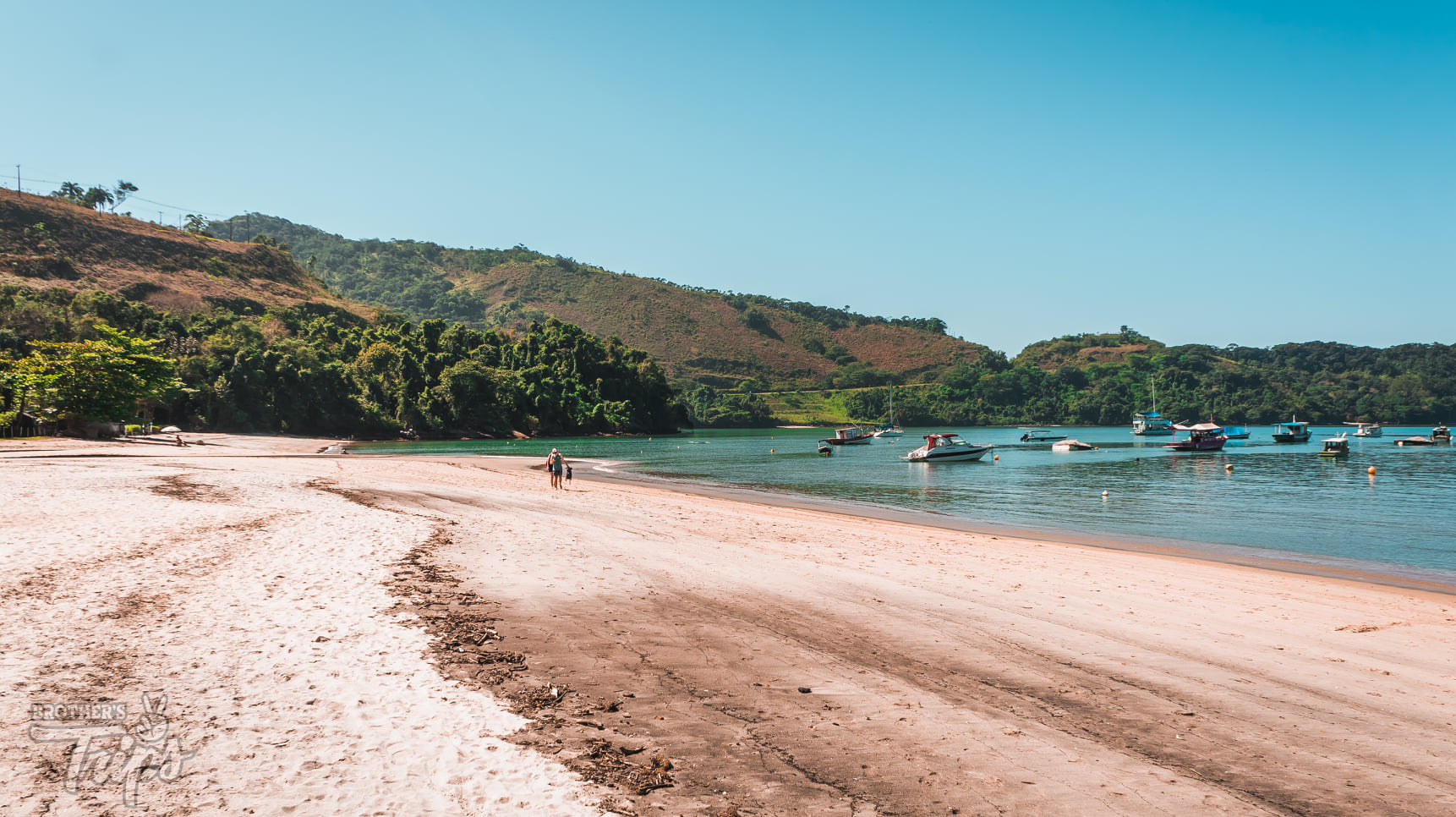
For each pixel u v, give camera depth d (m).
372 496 29.27
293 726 7.61
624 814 6.26
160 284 161.38
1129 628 13.09
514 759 7.13
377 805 6.17
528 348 174.25
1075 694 9.76
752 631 12.21
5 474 29.05
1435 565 22.44
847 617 13.27
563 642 11.14
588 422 164.88
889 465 71.06
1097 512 35.72
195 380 106.25
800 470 63.94
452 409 137.00
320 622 11.21
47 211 164.88
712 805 6.54
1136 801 6.98
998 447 118.50
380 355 140.25
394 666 9.50
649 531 23.47
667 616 12.97
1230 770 7.71
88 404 70.56
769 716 8.67
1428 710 9.45
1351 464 71.19
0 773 6.36
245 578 13.68
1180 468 68.06
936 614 13.67
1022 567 19.17
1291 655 11.67
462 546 18.72
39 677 8.45
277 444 88.62
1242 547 25.53
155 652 9.50
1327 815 6.82
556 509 28.58
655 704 8.91
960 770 7.49
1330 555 24.19
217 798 6.16
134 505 22.23
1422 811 6.95
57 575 12.98
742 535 23.45
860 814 6.55
